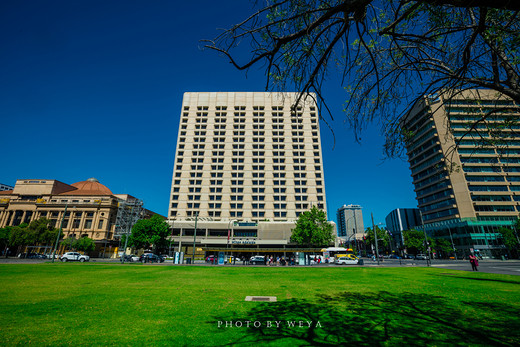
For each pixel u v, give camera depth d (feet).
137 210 198.39
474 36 12.13
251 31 10.98
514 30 13.56
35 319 22.79
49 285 44.34
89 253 227.81
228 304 29.17
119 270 80.89
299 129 284.20
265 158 271.49
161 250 229.86
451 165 19.90
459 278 56.80
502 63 14.64
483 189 214.48
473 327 19.95
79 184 324.80
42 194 270.67
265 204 254.88
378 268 98.68
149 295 35.32
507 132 18.63
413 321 21.68
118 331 19.36
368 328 19.72
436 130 200.85
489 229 202.69
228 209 252.01
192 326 20.61
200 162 269.44
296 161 273.54
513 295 34.37
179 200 254.06
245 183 261.85
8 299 31.68
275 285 46.29
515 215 207.72
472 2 9.55
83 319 22.84
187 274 69.26
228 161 269.44
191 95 298.56
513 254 193.88
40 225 197.16
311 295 35.14
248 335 18.24
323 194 258.37
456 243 214.07
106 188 316.19
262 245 234.58
